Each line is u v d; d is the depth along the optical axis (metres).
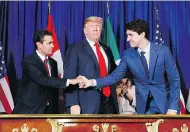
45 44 4.49
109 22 5.75
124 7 5.94
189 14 5.93
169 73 4.07
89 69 4.26
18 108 4.38
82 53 4.30
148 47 4.11
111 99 4.41
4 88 5.54
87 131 3.70
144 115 3.72
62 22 5.87
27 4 5.87
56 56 5.56
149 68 4.06
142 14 5.93
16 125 3.69
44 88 4.42
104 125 3.70
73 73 4.24
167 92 4.16
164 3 5.96
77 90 4.23
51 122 3.68
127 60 4.14
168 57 4.06
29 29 5.83
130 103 5.52
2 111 5.50
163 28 5.91
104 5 5.92
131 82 5.54
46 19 5.87
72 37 5.84
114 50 5.62
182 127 3.74
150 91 4.07
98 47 4.41
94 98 4.21
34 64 4.39
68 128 3.69
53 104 4.52
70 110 4.26
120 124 3.72
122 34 5.87
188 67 5.83
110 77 4.18
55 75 4.61
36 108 4.36
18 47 5.78
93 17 4.40
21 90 4.47
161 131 3.72
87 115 3.70
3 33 5.78
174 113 3.97
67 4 5.91
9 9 5.84
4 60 5.74
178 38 5.89
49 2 5.88
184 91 5.79
